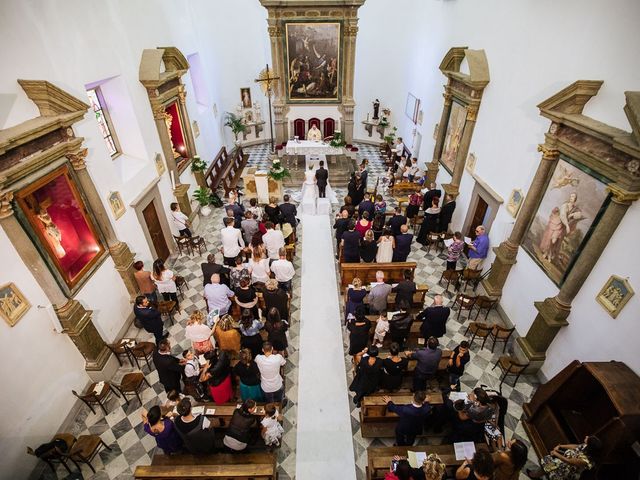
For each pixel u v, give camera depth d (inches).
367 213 367.6
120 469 220.2
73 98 233.6
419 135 601.6
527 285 288.5
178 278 349.4
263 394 236.4
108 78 313.0
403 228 352.5
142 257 353.1
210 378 227.5
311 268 387.2
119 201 311.7
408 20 621.3
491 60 344.5
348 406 253.3
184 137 473.1
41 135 213.3
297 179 601.6
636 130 170.4
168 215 420.5
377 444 231.1
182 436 186.2
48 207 226.7
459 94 413.1
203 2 580.1
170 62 421.7
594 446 175.6
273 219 390.9
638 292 187.6
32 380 213.9
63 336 240.1
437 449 198.1
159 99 383.9
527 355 268.7
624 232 195.8
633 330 191.0
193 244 412.8
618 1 194.1
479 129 376.2
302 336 306.8
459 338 308.2
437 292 364.5
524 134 291.0
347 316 296.7
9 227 196.4
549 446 220.8
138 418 248.1
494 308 339.9
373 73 695.7
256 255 306.8
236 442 191.9
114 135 354.6
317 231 450.6
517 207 301.6
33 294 216.1
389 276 345.4
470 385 267.9
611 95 202.5
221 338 250.8
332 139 642.2
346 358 287.6
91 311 253.4
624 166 189.0
